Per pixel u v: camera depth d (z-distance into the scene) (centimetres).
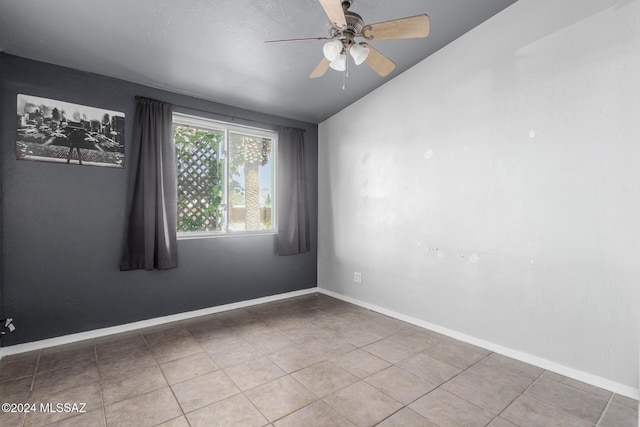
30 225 259
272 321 329
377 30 188
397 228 339
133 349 262
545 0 231
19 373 223
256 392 202
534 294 238
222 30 246
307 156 439
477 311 271
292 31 251
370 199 371
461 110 283
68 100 274
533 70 238
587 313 213
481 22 267
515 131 248
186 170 350
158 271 319
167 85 316
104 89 291
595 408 186
